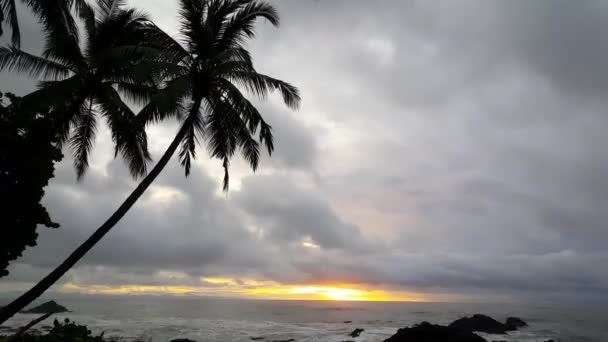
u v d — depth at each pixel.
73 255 12.08
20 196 11.77
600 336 42.59
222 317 66.19
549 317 77.75
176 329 42.53
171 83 13.07
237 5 15.50
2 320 10.68
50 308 66.94
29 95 15.78
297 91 15.61
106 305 117.69
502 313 97.94
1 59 15.60
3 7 10.11
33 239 12.28
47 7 12.11
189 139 15.27
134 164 17.55
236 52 14.30
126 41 17.42
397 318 74.00
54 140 13.52
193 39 14.86
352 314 88.44
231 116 14.83
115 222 12.80
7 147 11.77
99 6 18.27
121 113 17.34
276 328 47.25
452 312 102.94
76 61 17.02
